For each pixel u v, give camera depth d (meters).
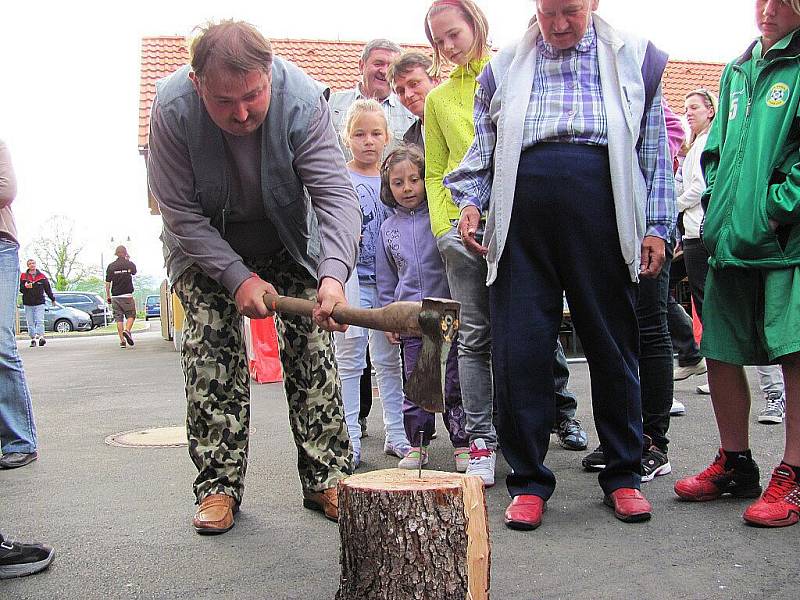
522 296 3.05
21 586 2.54
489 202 3.31
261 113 2.64
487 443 3.68
